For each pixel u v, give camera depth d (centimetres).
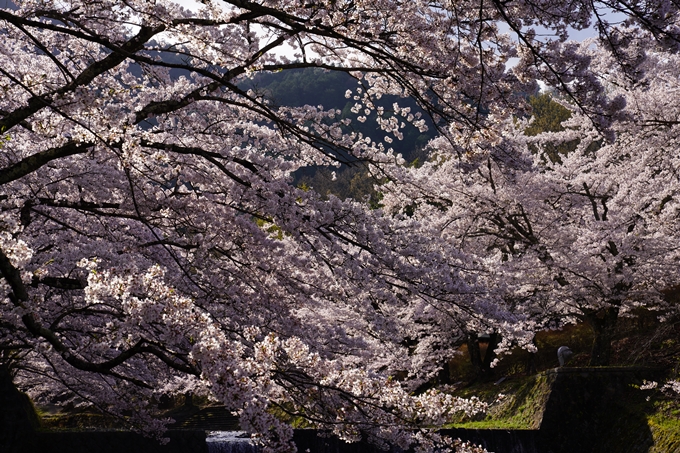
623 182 1631
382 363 1336
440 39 618
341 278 735
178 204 760
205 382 365
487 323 765
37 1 645
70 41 759
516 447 1381
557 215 1636
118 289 388
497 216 1720
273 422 356
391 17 620
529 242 1686
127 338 441
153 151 773
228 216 736
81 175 736
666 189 1526
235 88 640
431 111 697
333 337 809
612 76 1366
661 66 1534
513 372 2014
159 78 765
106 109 520
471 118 660
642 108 1405
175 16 636
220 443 1159
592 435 1393
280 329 750
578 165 1767
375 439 533
